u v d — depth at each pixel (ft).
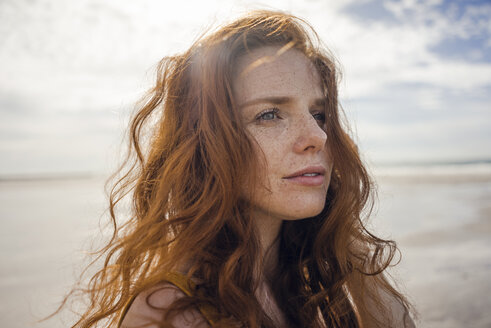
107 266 3.64
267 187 3.21
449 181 92.99
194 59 3.67
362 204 4.07
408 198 57.98
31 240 31.53
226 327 2.79
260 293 3.57
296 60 3.46
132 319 2.73
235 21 3.57
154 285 2.84
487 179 94.73
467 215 39.17
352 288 4.22
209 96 3.32
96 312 3.67
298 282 4.06
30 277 20.62
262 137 3.24
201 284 2.98
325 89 3.82
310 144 3.22
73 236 29.32
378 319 4.08
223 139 3.24
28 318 13.65
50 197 84.02
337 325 4.09
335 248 4.03
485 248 24.71
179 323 2.68
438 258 22.53
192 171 3.42
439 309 14.73
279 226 3.91
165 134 3.83
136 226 3.95
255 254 3.34
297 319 3.85
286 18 3.58
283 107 3.31
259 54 3.35
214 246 3.26
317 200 3.26
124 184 4.26
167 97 3.82
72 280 17.97
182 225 3.26
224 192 3.16
